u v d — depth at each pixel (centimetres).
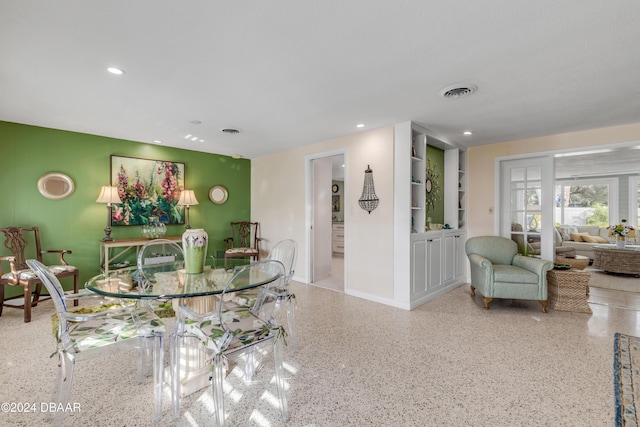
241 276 212
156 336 170
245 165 563
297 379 200
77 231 384
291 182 489
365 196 380
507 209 441
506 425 156
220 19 158
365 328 287
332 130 375
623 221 661
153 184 445
